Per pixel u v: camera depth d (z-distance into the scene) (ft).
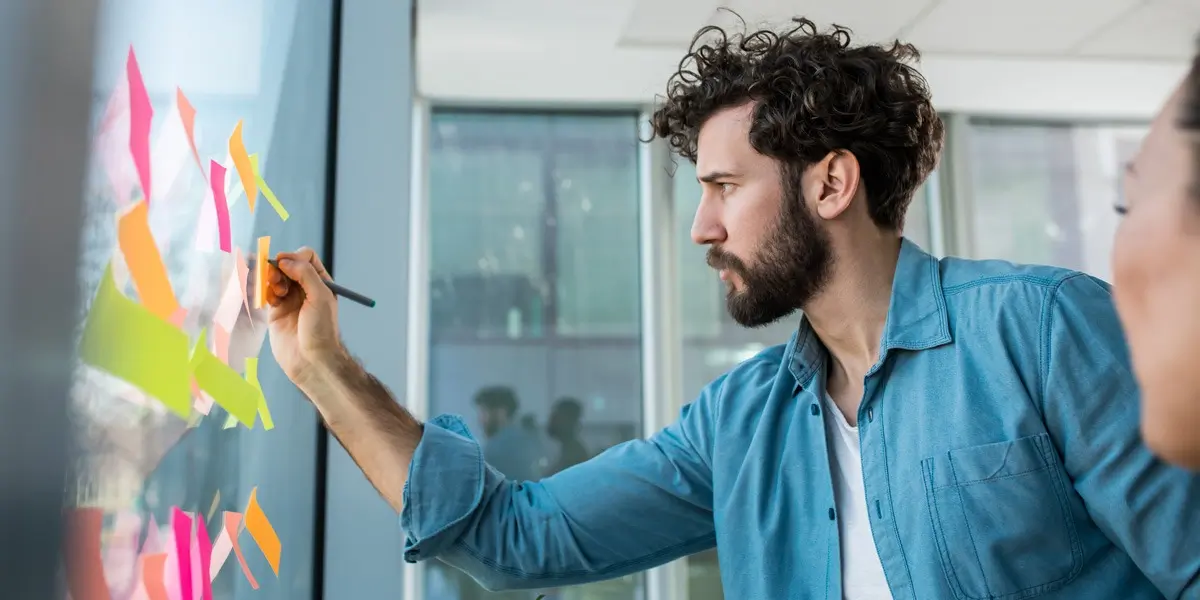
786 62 2.92
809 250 2.90
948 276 2.92
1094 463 2.46
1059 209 10.76
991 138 10.81
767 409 3.11
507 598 9.57
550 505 3.19
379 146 4.42
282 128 2.97
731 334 10.36
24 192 0.93
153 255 1.54
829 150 2.88
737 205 2.98
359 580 4.01
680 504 3.27
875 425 2.82
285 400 3.07
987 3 7.93
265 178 2.69
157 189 1.63
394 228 4.38
